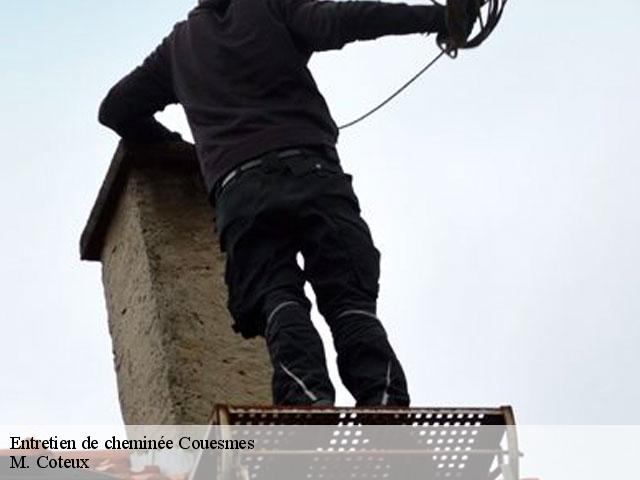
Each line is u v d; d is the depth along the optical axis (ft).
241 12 31.50
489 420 26.14
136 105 34.99
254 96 30.66
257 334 29.99
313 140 30.04
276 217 29.37
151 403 34.91
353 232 29.43
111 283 38.04
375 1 29.71
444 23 29.60
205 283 35.94
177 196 37.11
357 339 28.37
